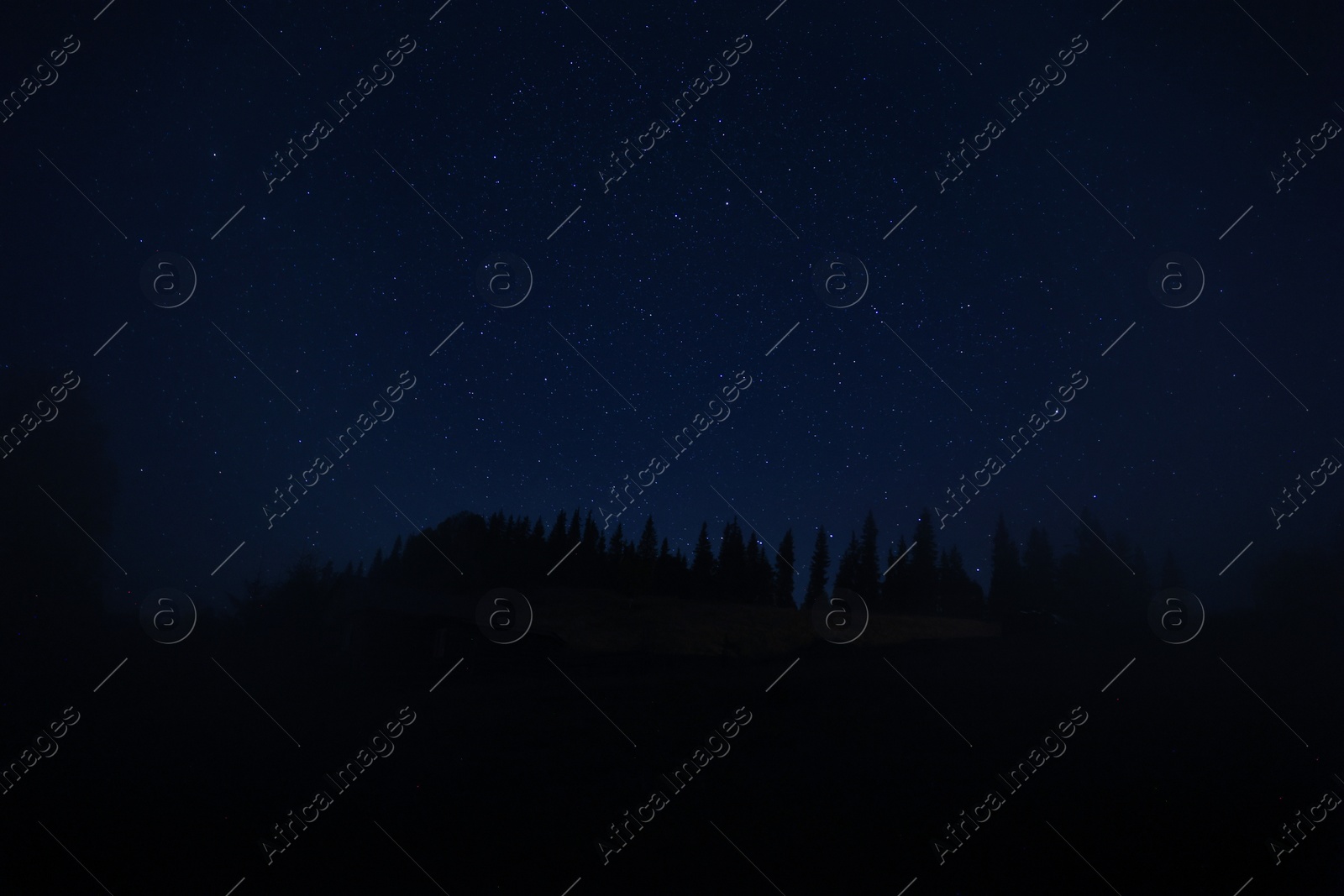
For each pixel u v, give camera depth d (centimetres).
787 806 816
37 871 605
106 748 1104
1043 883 604
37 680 1633
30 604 1788
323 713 1478
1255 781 863
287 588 2180
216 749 1100
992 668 1919
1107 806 791
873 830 734
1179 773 900
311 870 618
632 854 670
